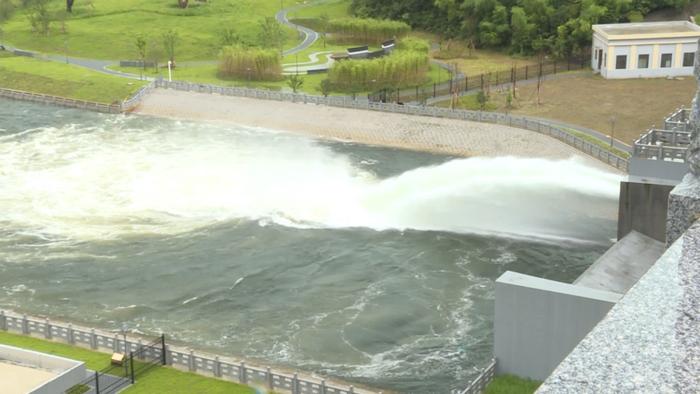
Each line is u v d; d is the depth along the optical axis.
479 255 98.06
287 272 93.88
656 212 79.19
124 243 103.19
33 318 77.50
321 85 181.12
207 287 90.00
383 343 76.19
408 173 122.31
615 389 11.33
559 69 191.88
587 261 96.38
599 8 198.25
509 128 142.75
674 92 165.88
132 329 80.19
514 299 58.03
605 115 154.25
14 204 117.62
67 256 99.06
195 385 64.69
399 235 104.69
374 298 86.31
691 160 26.02
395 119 153.38
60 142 151.62
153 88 180.62
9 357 57.50
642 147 78.94
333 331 78.81
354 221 110.06
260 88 185.00
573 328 56.47
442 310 83.06
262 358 73.62
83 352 70.88
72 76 195.25
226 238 104.75
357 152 144.62
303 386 62.56
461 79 187.38
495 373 59.94
